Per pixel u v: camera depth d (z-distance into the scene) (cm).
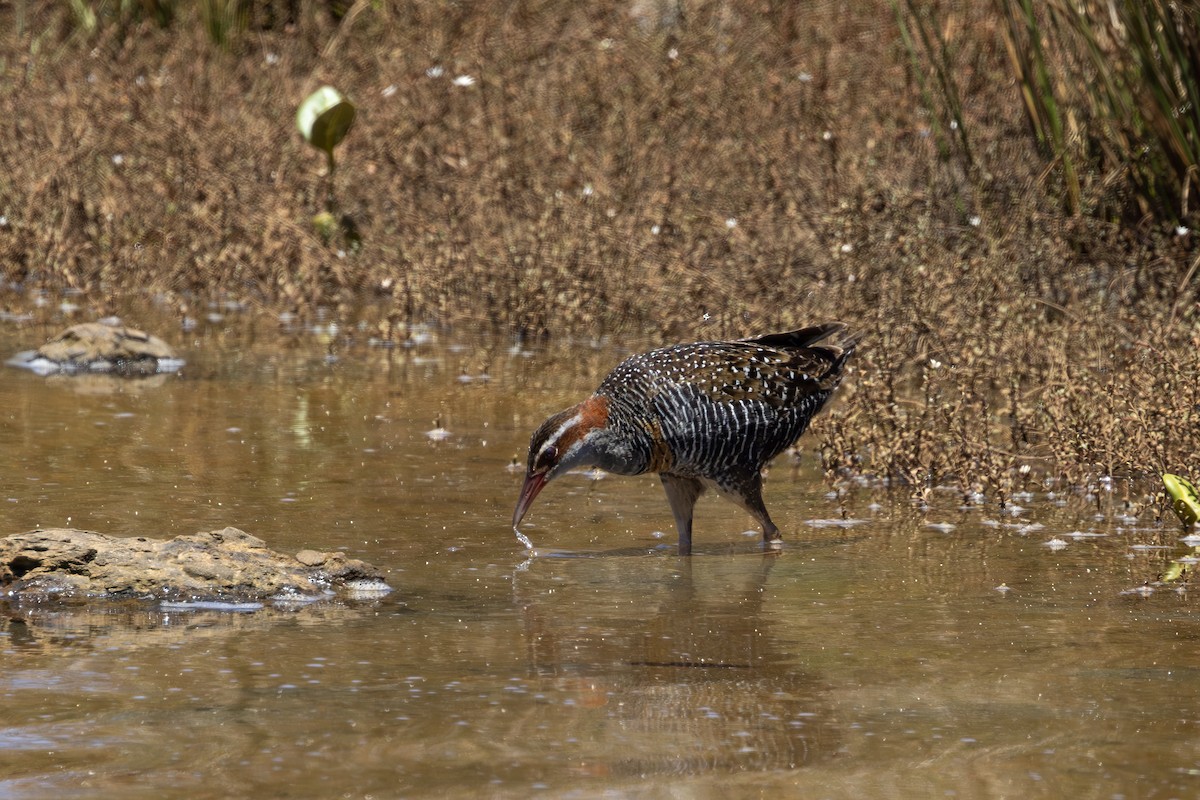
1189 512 1048
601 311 1758
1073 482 1176
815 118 1988
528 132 2033
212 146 2077
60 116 2114
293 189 2027
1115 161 1691
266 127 2148
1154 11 1622
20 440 1230
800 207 1775
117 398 1406
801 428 1079
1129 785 599
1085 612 849
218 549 889
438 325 1800
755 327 1546
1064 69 1762
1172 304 1488
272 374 1541
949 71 1838
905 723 667
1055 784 600
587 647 777
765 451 1057
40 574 865
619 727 659
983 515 1098
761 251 1698
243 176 2022
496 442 1283
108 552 877
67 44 2558
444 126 2100
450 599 868
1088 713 681
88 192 2061
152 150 2088
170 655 750
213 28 2683
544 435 1016
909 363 1478
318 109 1977
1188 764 620
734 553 996
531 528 1044
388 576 915
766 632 807
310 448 1243
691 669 741
